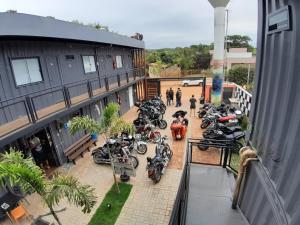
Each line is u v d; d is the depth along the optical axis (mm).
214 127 10562
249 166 3457
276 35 2727
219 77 16266
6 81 7570
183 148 10633
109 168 9211
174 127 11352
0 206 6309
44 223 5695
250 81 25484
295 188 2078
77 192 4465
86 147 10562
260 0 3199
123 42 15383
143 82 21688
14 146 7754
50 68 9594
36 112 8148
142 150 10086
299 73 2152
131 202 7059
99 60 13922
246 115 13516
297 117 2141
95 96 11195
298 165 2066
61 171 9125
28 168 4246
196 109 17578
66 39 9461
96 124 7043
